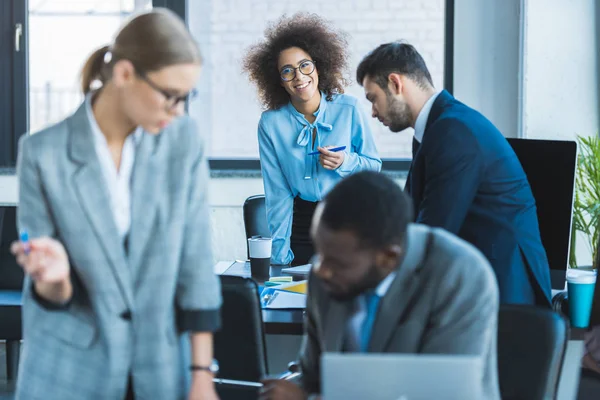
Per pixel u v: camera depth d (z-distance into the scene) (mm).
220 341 2453
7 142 5547
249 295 2402
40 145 1679
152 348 1747
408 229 1586
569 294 2736
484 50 5324
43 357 1724
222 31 5395
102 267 1694
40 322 1735
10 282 3818
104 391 1719
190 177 1768
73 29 5484
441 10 5348
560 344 1969
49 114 5543
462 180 2496
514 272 2588
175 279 1767
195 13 5391
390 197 1486
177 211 1739
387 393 1411
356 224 1449
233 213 5387
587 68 5168
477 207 2578
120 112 1695
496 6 5289
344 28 5383
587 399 1933
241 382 2404
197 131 1800
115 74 1631
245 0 5371
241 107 5441
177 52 1602
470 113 2604
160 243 1732
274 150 3848
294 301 2850
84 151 1688
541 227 3070
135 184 1716
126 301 1719
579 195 4812
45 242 1537
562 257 3035
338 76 3902
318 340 1770
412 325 1599
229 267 3572
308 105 3832
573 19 5145
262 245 3271
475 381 1401
